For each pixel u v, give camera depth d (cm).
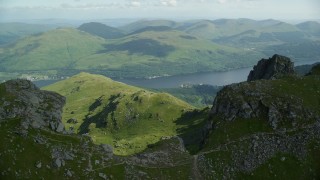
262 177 13662
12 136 12000
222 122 16375
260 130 15388
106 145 13938
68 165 12044
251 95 16838
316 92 16988
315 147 14512
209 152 14762
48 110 14175
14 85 14612
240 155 14438
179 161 14275
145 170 13150
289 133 15012
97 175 12100
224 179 13625
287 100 16238
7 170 11006
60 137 13150
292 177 13688
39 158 11756
